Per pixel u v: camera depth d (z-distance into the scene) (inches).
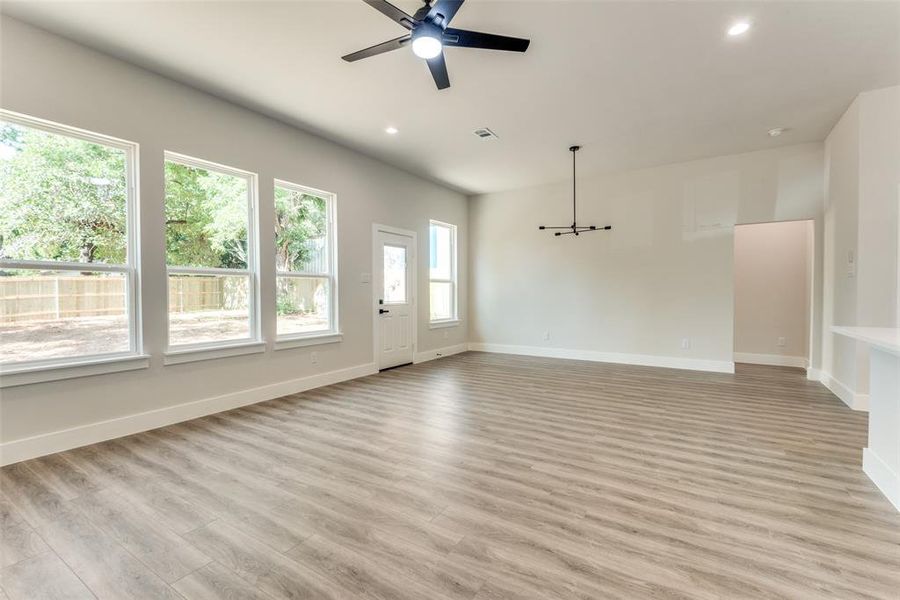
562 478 94.6
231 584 61.3
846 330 93.4
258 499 85.7
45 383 108.0
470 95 142.3
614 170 232.1
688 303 220.4
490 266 286.4
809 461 102.9
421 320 250.2
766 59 119.6
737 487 89.8
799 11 98.7
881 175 139.0
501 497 86.2
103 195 121.2
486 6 97.0
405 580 61.9
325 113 157.9
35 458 105.6
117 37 110.5
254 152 157.2
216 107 144.9
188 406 137.7
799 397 163.2
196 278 143.3
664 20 102.1
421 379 199.0
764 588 59.6
